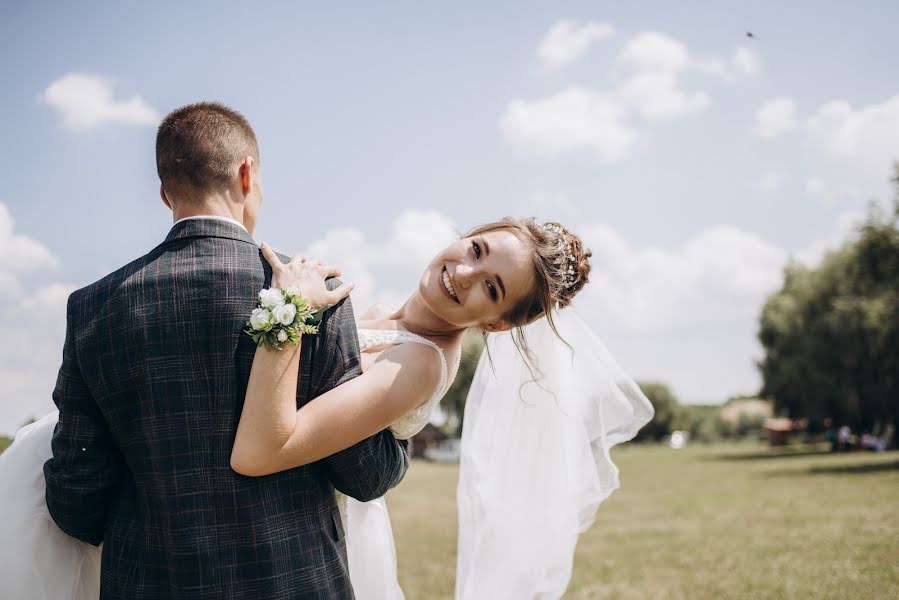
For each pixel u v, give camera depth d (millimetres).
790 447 52469
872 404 31078
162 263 1902
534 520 3016
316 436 1866
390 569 2732
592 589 6066
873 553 6887
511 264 2373
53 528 2221
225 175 1982
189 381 1832
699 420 97938
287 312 1777
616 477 3082
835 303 29188
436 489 20656
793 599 5336
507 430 3117
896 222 23547
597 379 3139
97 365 1866
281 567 1843
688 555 7523
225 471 1833
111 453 1954
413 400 2059
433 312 2441
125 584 1869
